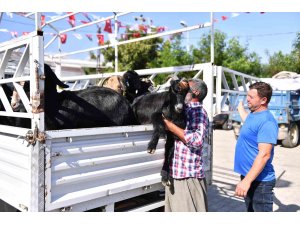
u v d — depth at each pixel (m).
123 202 2.88
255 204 3.02
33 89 1.95
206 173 3.53
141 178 2.68
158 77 11.27
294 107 11.68
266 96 2.93
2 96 2.46
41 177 1.94
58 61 7.09
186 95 2.84
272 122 2.83
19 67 2.20
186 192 2.75
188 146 2.69
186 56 20.38
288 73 13.38
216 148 10.77
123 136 2.51
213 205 4.87
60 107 2.55
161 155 2.92
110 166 2.40
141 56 19.73
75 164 2.12
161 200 3.03
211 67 3.62
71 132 2.08
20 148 2.11
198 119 2.77
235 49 22.75
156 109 3.06
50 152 1.98
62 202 2.04
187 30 4.08
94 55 23.33
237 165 3.19
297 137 11.98
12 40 2.29
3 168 2.40
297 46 25.86
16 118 2.81
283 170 7.50
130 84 3.91
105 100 2.80
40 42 1.96
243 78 4.44
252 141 2.98
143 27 6.69
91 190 2.24
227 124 17.44
